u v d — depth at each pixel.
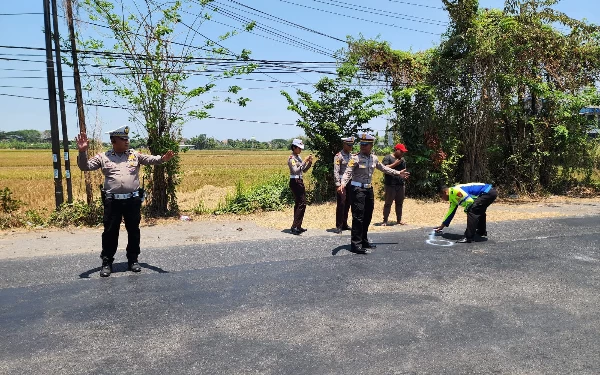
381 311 4.70
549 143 14.90
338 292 5.28
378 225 9.62
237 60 11.26
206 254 7.05
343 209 8.88
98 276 5.89
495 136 14.84
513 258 6.81
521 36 13.82
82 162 5.70
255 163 50.38
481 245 7.66
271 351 3.81
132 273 6.03
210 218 10.62
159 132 10.73
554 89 14.71
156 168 10.75
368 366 3.56
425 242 7.88
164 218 10.54
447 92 14.49
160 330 4.23
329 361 3.64
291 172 8.77
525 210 11.77
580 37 14.46
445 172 13.97
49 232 9.01
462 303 4.94
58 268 6.26
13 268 6.26
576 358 3.71
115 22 10.30
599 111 15.40
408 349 3.85
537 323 4.42
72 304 4.89
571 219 10.23
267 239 8.20
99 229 9.40
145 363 3.62
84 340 4.03
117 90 10.32
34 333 4.18
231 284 5.57
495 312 4.69
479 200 7.87
